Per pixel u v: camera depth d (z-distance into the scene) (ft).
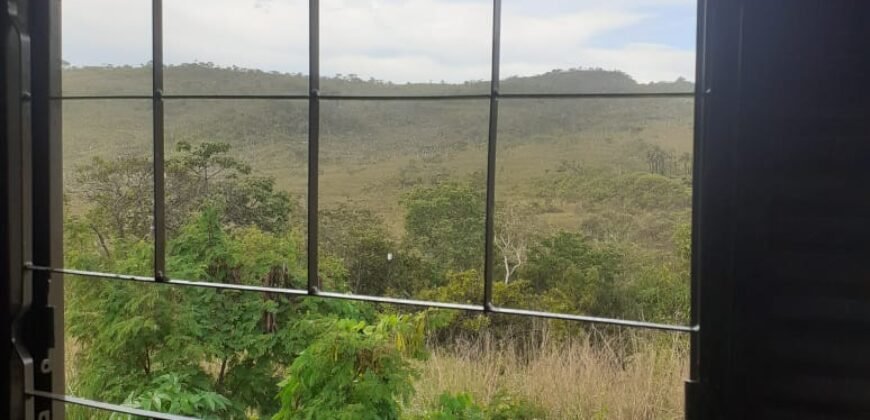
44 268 2.87
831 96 1.77
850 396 1.79
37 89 2.87
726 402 1.93
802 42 1.79
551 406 5.15
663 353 4.91
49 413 2.94
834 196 1.78
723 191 1.91
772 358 1.87
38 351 2.89
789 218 1.83
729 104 1.89
